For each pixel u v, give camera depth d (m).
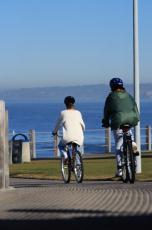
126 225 13.61
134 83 31.52
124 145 25.42
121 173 25.84
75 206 16.58
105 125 26.58
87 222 14.16
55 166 37.47
